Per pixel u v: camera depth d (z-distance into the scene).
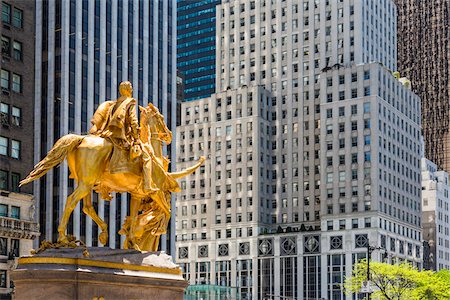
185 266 198.25
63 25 119.75
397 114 186.38
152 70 140.12
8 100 83.56
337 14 189.12
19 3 87.00
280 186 192.25
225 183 194.00
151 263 22.44
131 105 22.92
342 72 179.50
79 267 20.09
